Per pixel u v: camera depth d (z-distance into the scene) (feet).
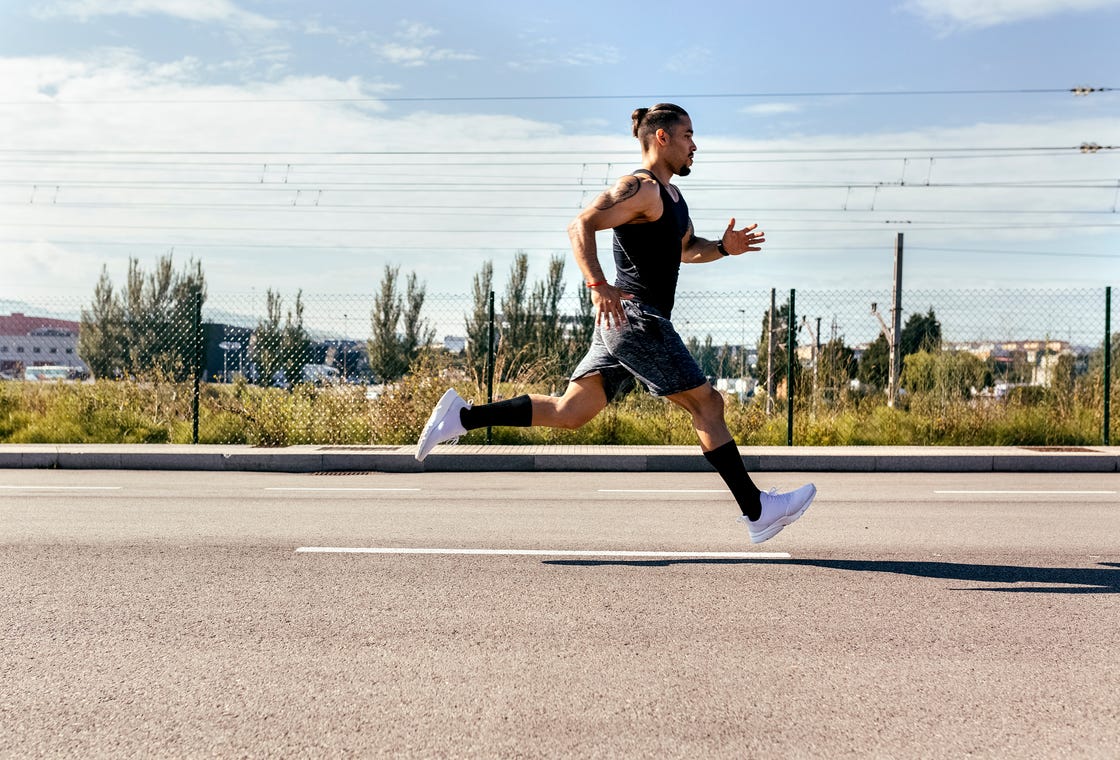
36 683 10.59
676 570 16.26
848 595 14.51
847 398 45.98
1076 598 14.37
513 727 9.36
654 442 41.14
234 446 38.27
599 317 15.01
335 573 15.97
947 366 45.24
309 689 10.39
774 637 12.30
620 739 9.08
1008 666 11.20
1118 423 42.01
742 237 16.75
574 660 11.37
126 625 12.80
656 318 15.19
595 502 25.44
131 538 19.30
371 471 34.40
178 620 13.04
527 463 34.71
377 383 42.47
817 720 9.55
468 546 18.48
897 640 12.19
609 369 15.90
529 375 44.62
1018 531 20.67
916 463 35.04
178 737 9.12
